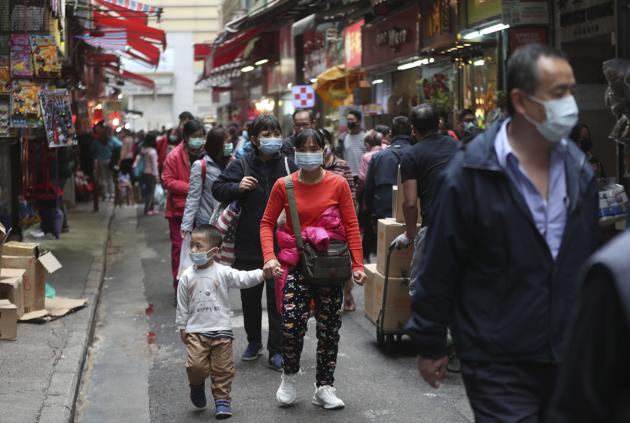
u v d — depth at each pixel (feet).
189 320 28.60
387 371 33.63
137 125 334.03
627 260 9.22
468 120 57.77
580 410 9.39
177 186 47.65
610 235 32.63
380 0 76.79
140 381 33.78
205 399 29.58
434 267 16.29
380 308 35.91
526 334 15.83
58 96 48.91
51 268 40.73
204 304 28.43
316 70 127.54
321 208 28.60
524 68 15.02
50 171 71.87
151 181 99.50
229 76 209.46
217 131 41.91
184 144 48.29
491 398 15.94
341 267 28.17
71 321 40.55
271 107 159.53
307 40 133.90
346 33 105.70
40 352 34.83
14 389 29.99
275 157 34.01
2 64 48.29
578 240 16.03
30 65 48.16
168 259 65.77
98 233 76.95
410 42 77.30
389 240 35.14
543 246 15.88
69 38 76.89
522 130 15.94
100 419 29.35
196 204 42.14
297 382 32.68
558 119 14.84
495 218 15.89
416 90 86.69
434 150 32.19
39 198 69.46
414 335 16.61
